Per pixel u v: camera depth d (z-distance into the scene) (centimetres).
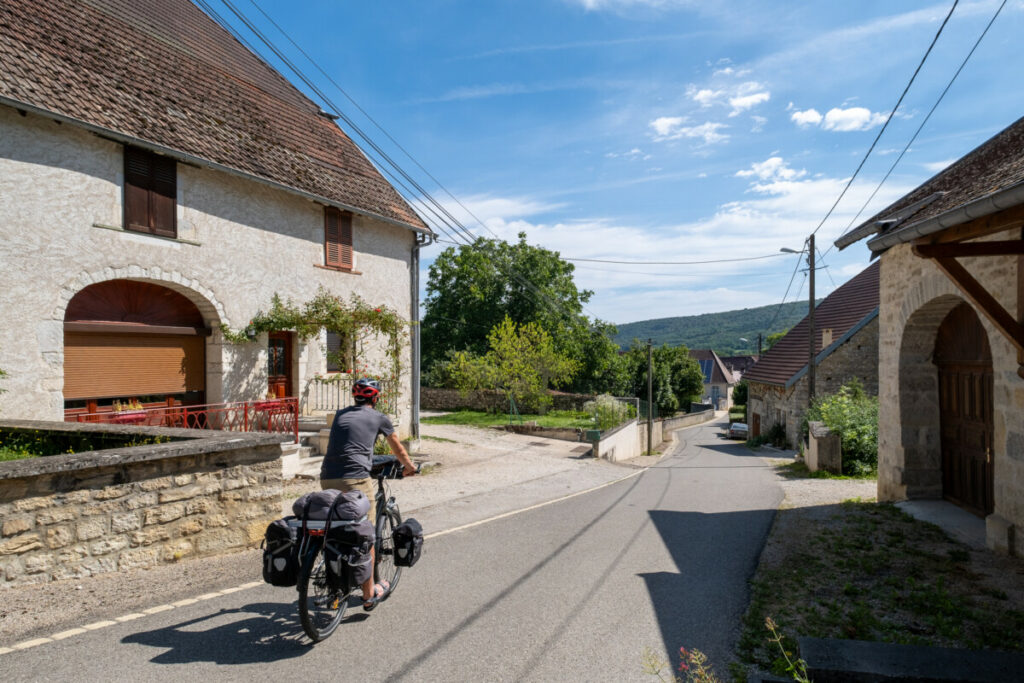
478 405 2661
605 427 1950
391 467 478
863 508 865
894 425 925
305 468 1082
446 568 568
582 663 371
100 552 498
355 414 452
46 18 1010
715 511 877
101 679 337
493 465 1335
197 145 1060
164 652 373
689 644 402
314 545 388
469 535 704
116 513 507
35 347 855
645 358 4894
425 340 3688
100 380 984
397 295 1546
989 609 471
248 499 608
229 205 1135
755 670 362
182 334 1093
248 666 358
